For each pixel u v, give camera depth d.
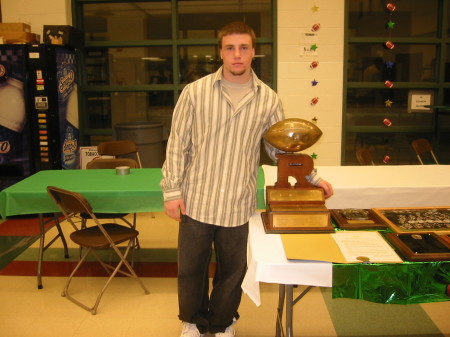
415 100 5.24
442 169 3.04
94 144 5.54
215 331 2.19
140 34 5.25
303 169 1.84
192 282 2.07
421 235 1.68
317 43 4.92
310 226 1.78
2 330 2.45
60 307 2.71
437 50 5.19
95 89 5.33
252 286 1.54
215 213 1.90
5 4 4.98
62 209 2.66
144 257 3.51
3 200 2.71
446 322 2.51
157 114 5.42
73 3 5.07
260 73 5.19
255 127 1.87
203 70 5.30
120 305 2.73
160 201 2.69
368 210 2.04
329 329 2.45
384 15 5.08
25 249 3.68
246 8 5.13
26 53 4.40
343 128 5.09
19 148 4.54
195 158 1.91
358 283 1.51
